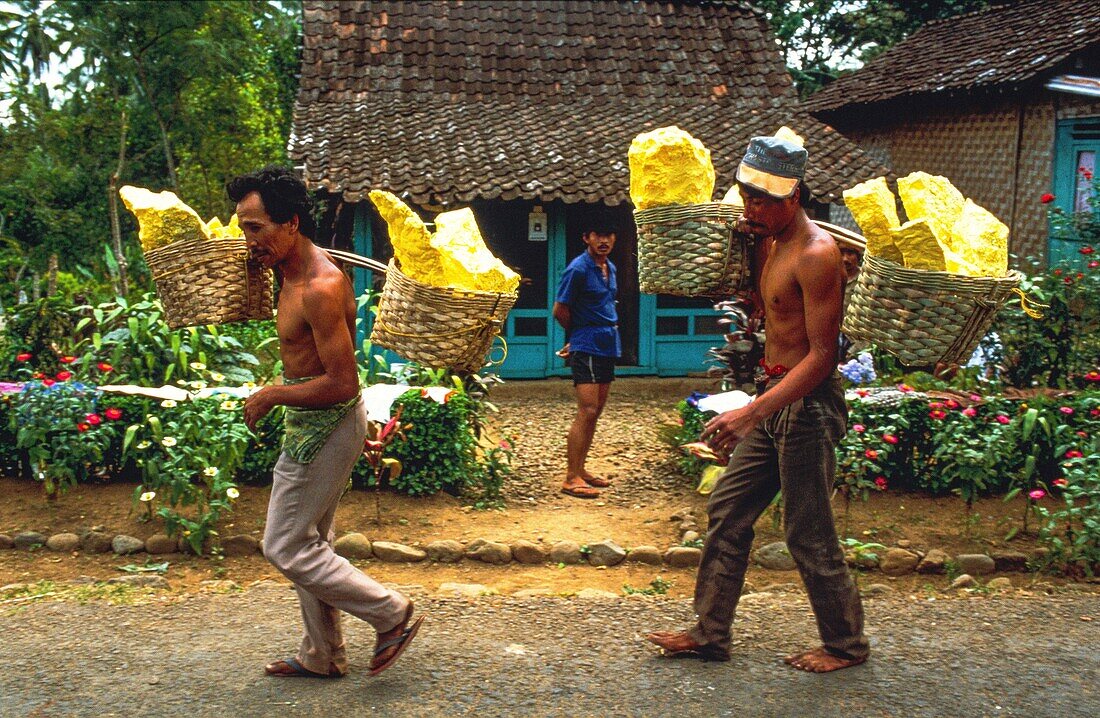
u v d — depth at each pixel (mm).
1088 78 11133
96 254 15578
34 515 5531
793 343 3676
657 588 4949
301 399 3387
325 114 11008
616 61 12305
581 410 6406
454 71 11812
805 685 3713
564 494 6441
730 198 4203
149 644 4035
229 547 5223
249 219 3336
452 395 6098
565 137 10828
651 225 3971
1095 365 7008
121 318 7008
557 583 5035
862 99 14680
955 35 15500
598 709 3529
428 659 3914
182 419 5430
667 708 3541
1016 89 11930
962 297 3365
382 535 5461
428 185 9750
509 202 10617
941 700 3615
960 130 13508
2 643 4031
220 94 17938
